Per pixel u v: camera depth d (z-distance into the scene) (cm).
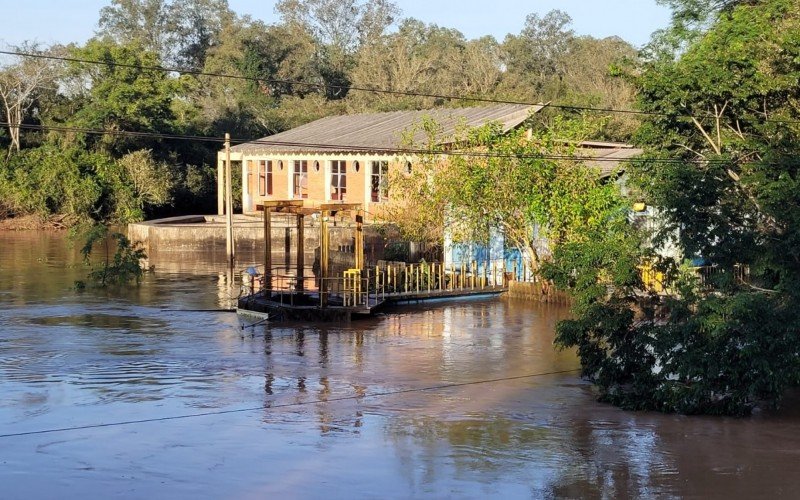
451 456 1542
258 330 2688
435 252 3659
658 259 2077
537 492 1379
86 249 4184
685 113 2436
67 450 1555
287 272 4000
